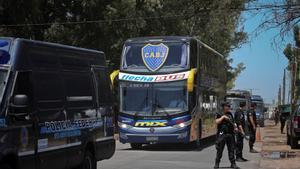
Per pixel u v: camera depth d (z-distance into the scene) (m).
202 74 36.59
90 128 18.64
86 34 53.97
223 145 24.14
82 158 18.02
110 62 53.84
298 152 34.41
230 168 24.52
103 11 52.41
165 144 39.31
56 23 53.00
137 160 27.59
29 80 14.87
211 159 28.69
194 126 34.03
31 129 14.65
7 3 46.28
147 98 33.75
